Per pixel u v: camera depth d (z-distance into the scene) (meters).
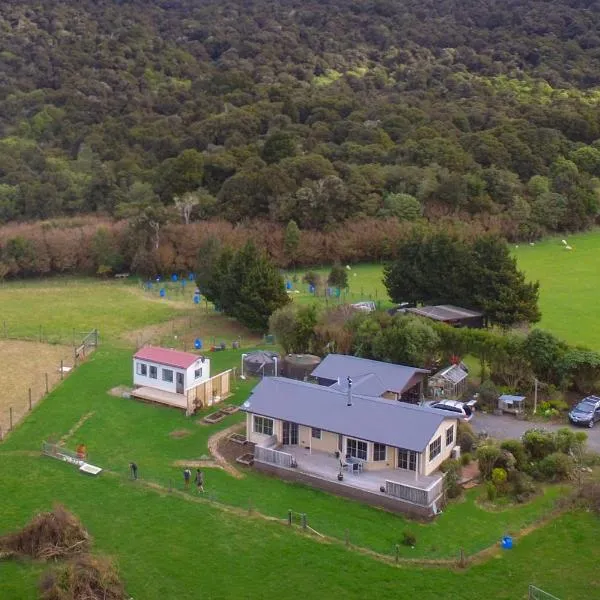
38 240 105.88
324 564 33.34
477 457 42.19
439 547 34.59
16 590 31.16
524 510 37.94
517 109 148.12
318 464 42.06
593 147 135.00
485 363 57.12
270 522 36.66
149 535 35.53
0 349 65.56
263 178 114.00
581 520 36.84
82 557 32.75
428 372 52.53
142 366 54.50
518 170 127.19
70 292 93.62
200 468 42.75
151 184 124.44
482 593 31.36
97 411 51.22
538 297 75.25
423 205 113.69
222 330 72.94
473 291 69.50
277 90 159.25
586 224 122.62
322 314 64.75
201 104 156.00
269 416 43.88
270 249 106.31
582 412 48.81
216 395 53.69
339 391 45.34
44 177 127.88
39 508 37.88
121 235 107.56
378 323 59.50
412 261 74.75
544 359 53.25
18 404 52.56
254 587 31.81
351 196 112.62
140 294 91.44
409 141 126.38
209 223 109.44
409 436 40.41
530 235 116.19
